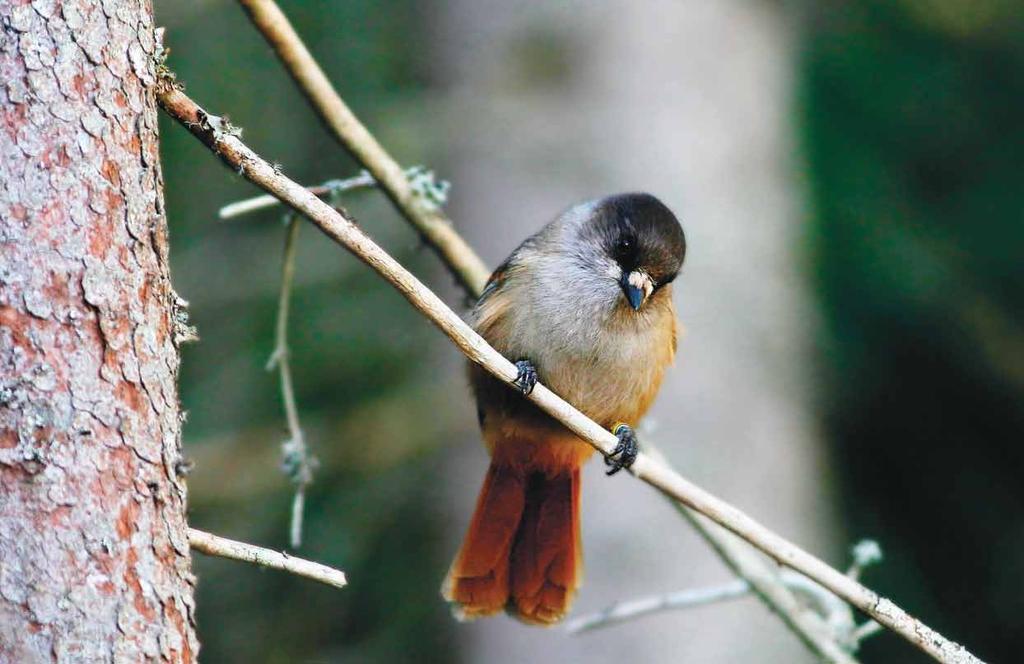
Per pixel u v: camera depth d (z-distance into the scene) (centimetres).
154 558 450
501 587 831
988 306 1595
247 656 1405
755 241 1348
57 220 443
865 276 1578
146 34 479
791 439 1327
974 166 1620
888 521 1662
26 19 445
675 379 1305
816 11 1620
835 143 1608
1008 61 1622
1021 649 1605
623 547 1263
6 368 433
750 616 1264
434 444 1388
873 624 820
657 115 1323
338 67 1474
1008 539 1641
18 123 442
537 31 1332
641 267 831
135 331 455
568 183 1305
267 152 1491
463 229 1324
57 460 434
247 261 1464
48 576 430
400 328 1455
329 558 1409
